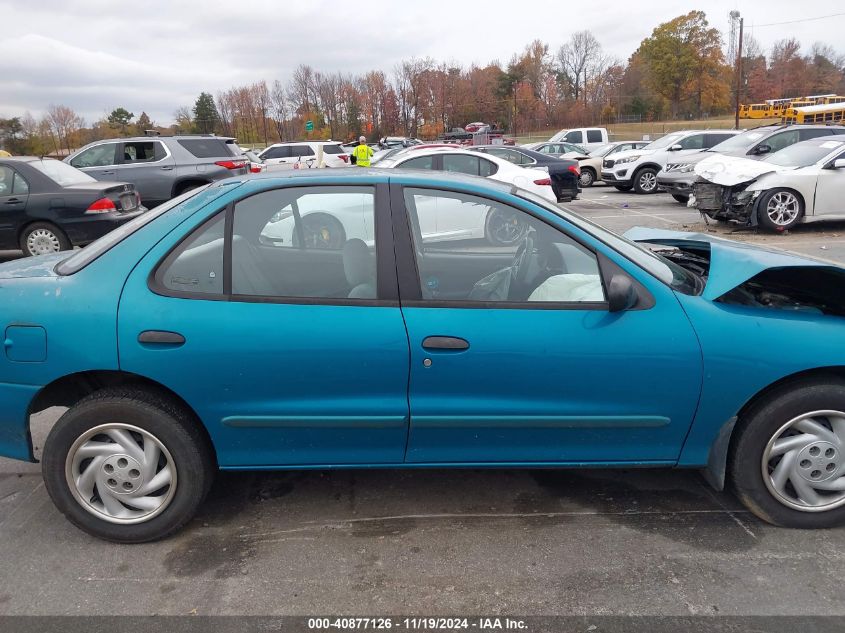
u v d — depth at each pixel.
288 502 3.21
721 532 2.90
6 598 2.54
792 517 2.88
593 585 2.56
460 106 81.19
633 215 14.30
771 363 2.71
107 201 9.36
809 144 11.41
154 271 2.75
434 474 3.48
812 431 2.80
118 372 2.77
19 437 2.85
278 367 2.69
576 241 2.86
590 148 26.97
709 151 15.75
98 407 2.73
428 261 2.88
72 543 2.91
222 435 2.79
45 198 9.16
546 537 2.89
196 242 2.80
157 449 2.79
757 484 2.85
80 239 9.33
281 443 2.82
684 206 15.86
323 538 2.91
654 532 2.92
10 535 2.98
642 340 2.70
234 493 3.30
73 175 9.82
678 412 2.77
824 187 10.68
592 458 2.88
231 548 2.85
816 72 82.44
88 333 2.68
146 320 2.68
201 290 2.74
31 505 3.24
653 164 19.27
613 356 2.70
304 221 2.84
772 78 83.00
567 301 2.78
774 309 2.86
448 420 2.75
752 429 2.80
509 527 2.97
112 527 2.85
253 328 2.68
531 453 2.86
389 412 2.74
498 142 40.56
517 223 2.92
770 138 14.59
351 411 2.74
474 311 2.73
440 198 2.91
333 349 2.68
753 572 2.62
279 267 2.81
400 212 2.86
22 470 3.61
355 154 19.80
